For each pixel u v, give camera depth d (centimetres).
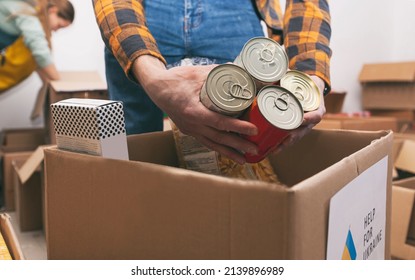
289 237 40
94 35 235
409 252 132
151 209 50
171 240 48
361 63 306
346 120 220
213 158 76
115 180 53
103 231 55
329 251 46
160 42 82
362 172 55
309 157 82
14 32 203
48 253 62
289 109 53
